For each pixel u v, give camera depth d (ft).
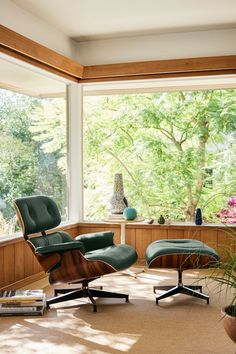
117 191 16.76
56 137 17.22
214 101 21.35
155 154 21.89
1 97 13.97
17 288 14.17
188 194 21.62
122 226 16.65
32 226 12.32
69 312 11.92
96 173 21.50
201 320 11.23
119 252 12.78
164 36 17.08
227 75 16.76
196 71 16.80
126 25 15.99
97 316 11.57
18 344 9.68
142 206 21.90
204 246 13.00
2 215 13.93
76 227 18.02
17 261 14.23
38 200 13.12
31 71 15.40
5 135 14.20
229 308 8.51
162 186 21.84
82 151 18.35
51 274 12.21
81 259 11.89
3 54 13.19
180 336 10.13
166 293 12.85
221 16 15.15
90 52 17.80
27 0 13.52
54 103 17.03
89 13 14.71
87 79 17.80
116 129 21.99
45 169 16.48
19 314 11.61
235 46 16.51
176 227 17.25
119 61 17.54
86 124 21.30
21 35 13.52
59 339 9.98
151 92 18.12
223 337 10.06
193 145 21.61
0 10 13.10
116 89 18.39
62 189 17.69
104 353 9.18
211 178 21.33
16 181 14.75
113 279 15.47
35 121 15.84
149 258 12.50
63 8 14.24
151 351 9.27
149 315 11.64
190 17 15.21
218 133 21.26
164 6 14.15
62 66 16.12
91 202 21.29
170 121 21.86
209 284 14.57
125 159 21.95
